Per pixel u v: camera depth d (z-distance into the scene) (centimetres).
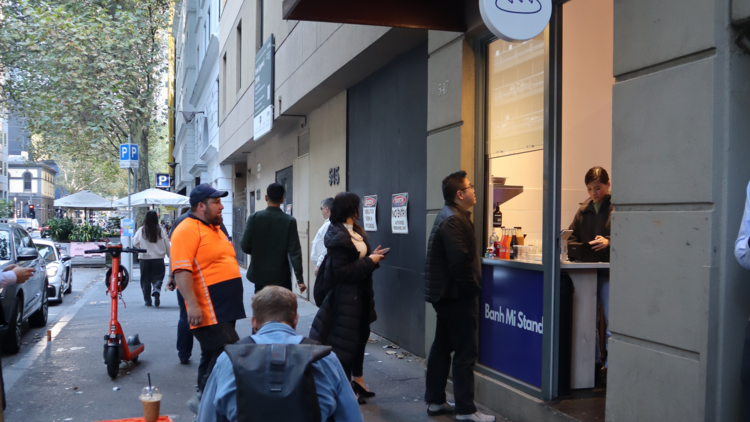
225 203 2216
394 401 533
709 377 303
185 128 3291
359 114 903
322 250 680
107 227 2778
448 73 564
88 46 2148
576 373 472
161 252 1168
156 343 808
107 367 617
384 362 680
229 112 1897
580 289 473
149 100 2509
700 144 310
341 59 812
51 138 2814
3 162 8144
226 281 467
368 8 529
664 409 327
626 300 354
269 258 614
